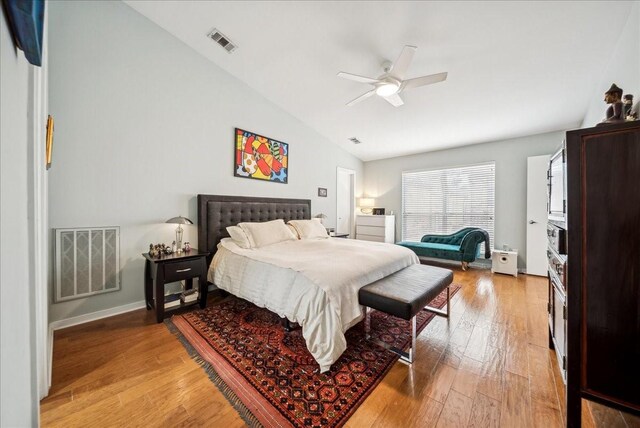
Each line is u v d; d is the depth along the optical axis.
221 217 3.19
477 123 3.89
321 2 2.18
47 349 1.61
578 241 1.13
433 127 4.16
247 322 2.33
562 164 1.43
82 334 2.08
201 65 3.05
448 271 2.45
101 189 2.34
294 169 4.31
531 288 3.38
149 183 2.65
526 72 2.65
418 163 5.52
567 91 2.90
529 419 1.27
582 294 1.12
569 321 1.14
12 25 0.49
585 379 1.12
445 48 2.44
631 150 1.02
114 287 2.43
